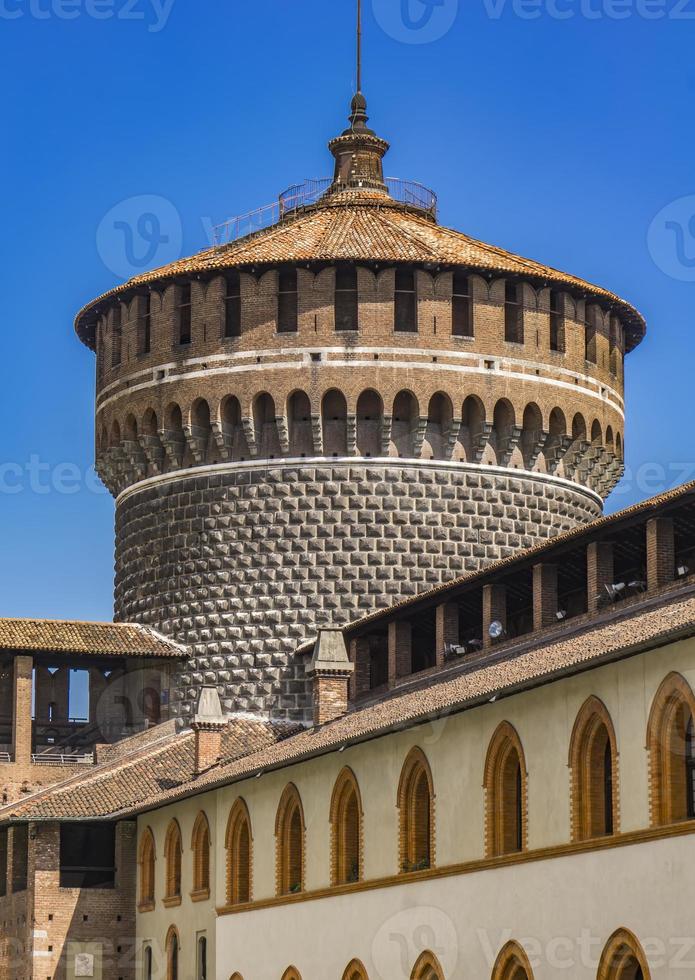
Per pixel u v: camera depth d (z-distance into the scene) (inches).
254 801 3361.2
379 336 3860.7
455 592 3376.0
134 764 3873.0
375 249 3870.6
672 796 2261.3
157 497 4040.4
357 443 3890.3
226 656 3919.8
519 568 3176.7
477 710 2677.2
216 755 3740.2
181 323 4010.8
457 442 3895.2
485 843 2620.6
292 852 3240.7
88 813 3745.1
